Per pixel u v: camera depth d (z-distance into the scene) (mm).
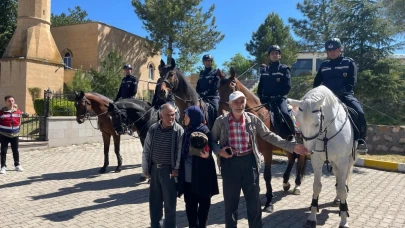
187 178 4016
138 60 31234
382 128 11242
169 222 4074
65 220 5059
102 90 19703
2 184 7270
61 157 10812
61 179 7836
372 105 14695
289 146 3822
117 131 7656
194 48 25812
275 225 4914
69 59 27328
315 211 4793
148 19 25406
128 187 7141
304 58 36875
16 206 5738
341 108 4832
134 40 30562
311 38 19594
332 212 5508
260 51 35562
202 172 3877
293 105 4395
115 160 10531
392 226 4844
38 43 21828
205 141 3691
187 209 4152
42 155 11062
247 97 5699
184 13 25172
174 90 6121
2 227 4746
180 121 6051
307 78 14484
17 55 21172
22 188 6961
